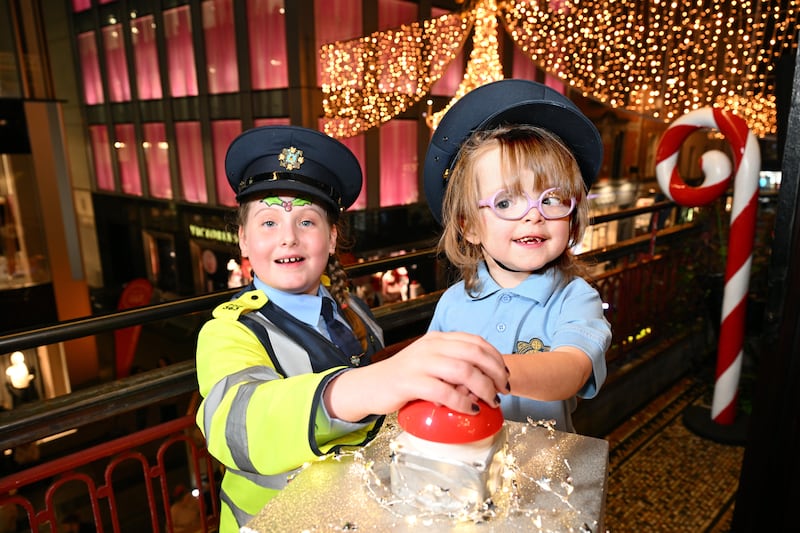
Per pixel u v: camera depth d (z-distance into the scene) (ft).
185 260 63.05
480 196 3.21
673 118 24.45
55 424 5.11
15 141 36.88
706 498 8.75
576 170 3.15
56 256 40.27
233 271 53.93
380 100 40.50
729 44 20.01
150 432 5.37
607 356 11.51
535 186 3.05
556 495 1.97
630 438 10.64
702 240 13.96
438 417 1.80
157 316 5.82
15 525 18.03
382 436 2.47
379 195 48.73
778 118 10.43
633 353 12.37
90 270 77.61
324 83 42.29
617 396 11.07
